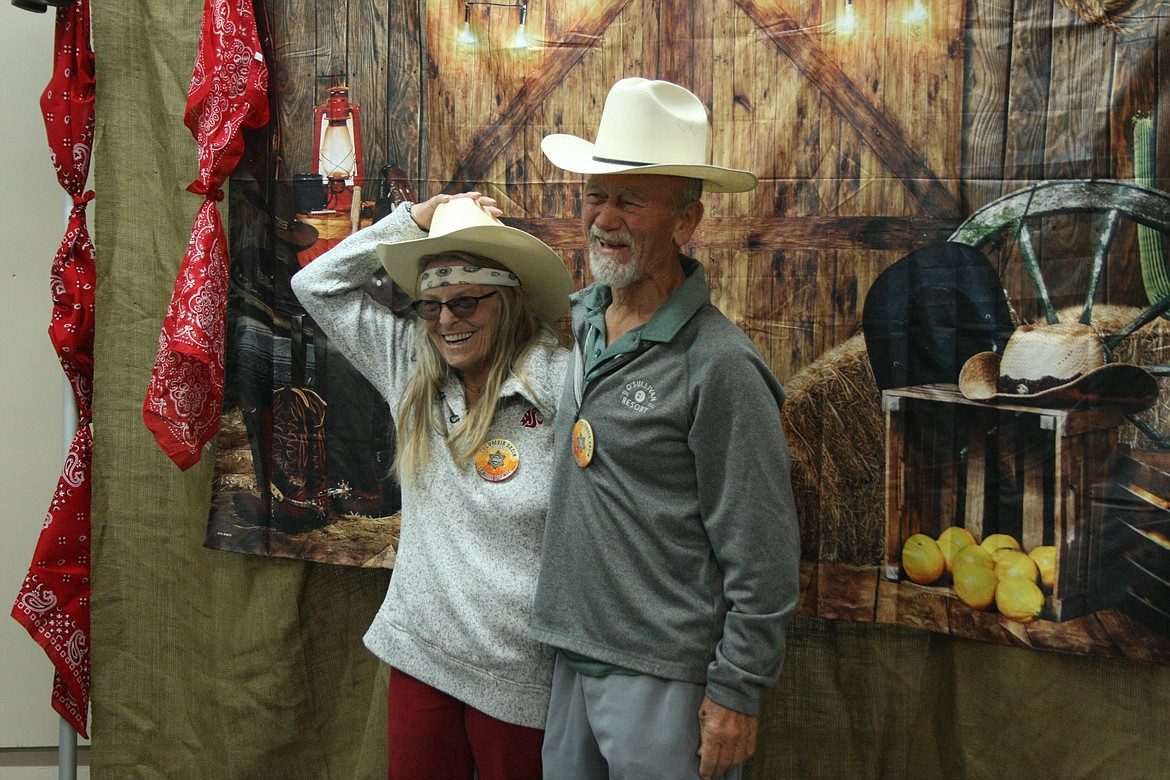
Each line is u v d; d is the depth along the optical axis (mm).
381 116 2234
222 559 2428
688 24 2080
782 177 2055
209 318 2213
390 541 2271
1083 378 1884
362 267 1905
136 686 2516
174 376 2197
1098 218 1870
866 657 2098
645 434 1583
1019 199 1921
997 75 1922
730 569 1539
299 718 2393
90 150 2438
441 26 2188
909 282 1996
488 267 1748
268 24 2279
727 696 1512
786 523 1548
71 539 2475
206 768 2471
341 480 2293
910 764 2082
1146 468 1848
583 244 2162
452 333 1736
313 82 2266
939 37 1950
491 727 1703
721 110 2074
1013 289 1932
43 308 2725
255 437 2332
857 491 2039
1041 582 1917
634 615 1576
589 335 1716
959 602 1977
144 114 2422
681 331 1614
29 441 2740
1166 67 1818
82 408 2498
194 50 2375
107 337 2467
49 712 2783
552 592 1653
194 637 2475
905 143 1982
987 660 2023
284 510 2326
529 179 2178
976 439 1960
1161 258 1833
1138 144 1844
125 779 2525
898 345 2004
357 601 2395
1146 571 1849
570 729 1650
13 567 2752
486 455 1733
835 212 2031
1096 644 1882
